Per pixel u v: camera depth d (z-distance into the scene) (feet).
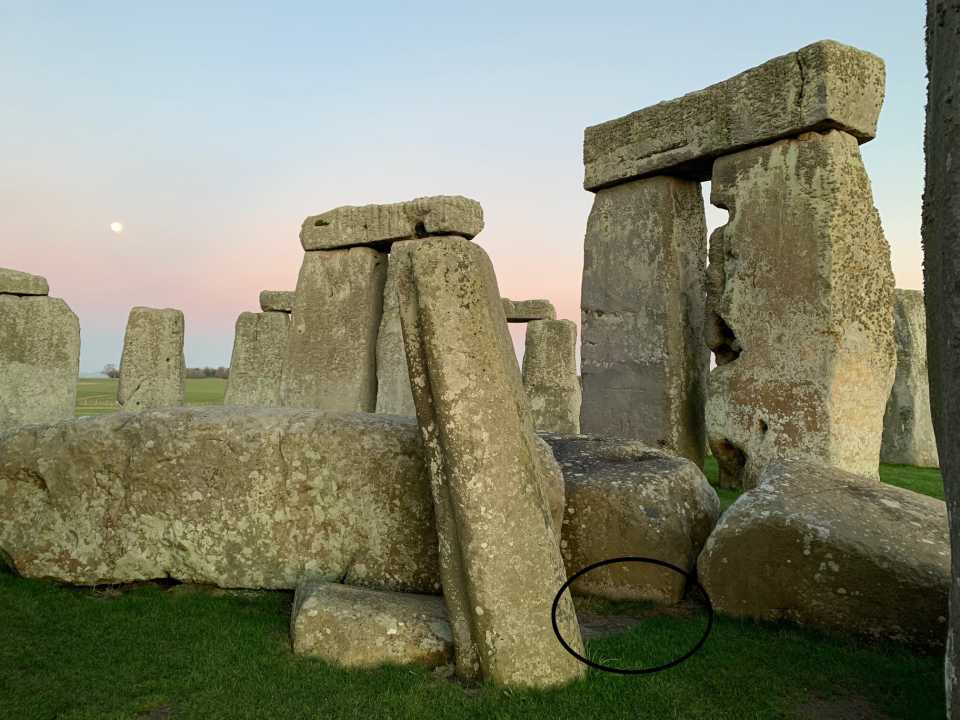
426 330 10.37
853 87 23.13
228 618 12.60
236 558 13.76
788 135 23.84
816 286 22.89
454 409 10.14
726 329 25.73
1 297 38.75
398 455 13.56
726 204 25.53
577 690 9.83
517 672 9.82
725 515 13.37
